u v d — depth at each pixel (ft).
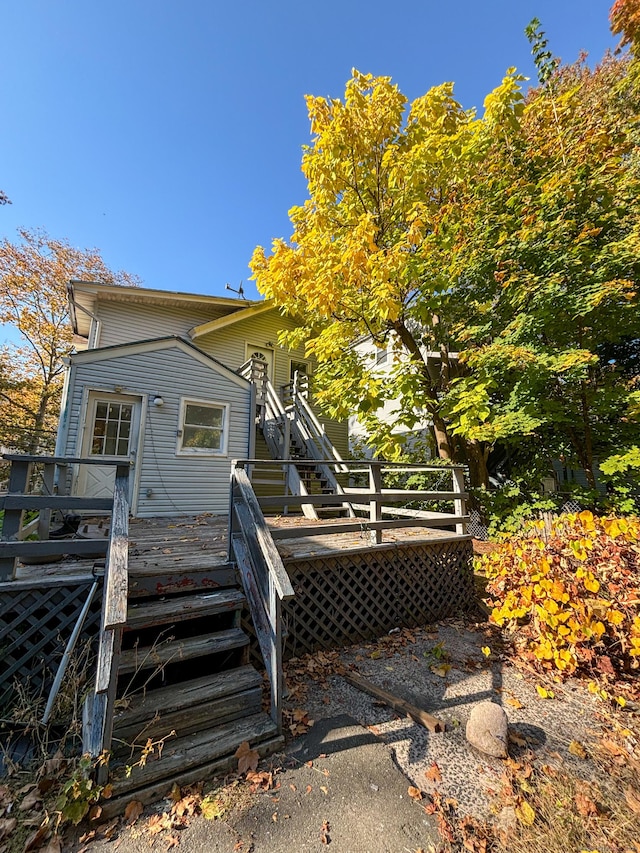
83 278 61.00
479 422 22.27
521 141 22.08
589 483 22.35
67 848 5.40
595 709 8.96
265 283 23.61
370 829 5.72
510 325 20.08
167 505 22.94
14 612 8.78
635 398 19.66
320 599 12.56
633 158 22.04
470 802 6.24
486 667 11.08
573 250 18.57
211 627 10.68
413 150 20.53
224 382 25.88
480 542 23.52
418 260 21.29
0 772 6.67
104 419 21.70
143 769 6.35
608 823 5.76
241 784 6.54
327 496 13.07
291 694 9.55
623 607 9.96
